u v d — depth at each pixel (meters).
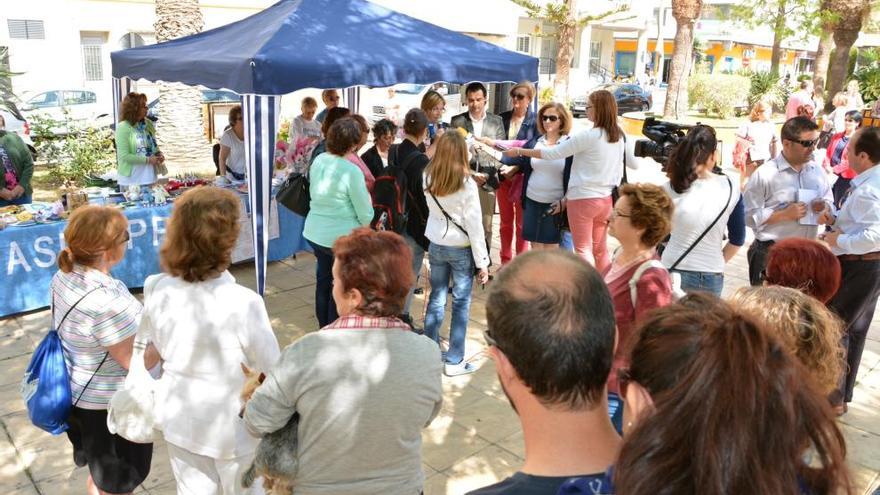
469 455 3.60
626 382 1.15
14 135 5.95
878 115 7.13
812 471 0.95
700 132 3.34
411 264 1.97
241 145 6.69
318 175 4.35
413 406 1.84
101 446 2.50
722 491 0.84
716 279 3.44
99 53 19.28
